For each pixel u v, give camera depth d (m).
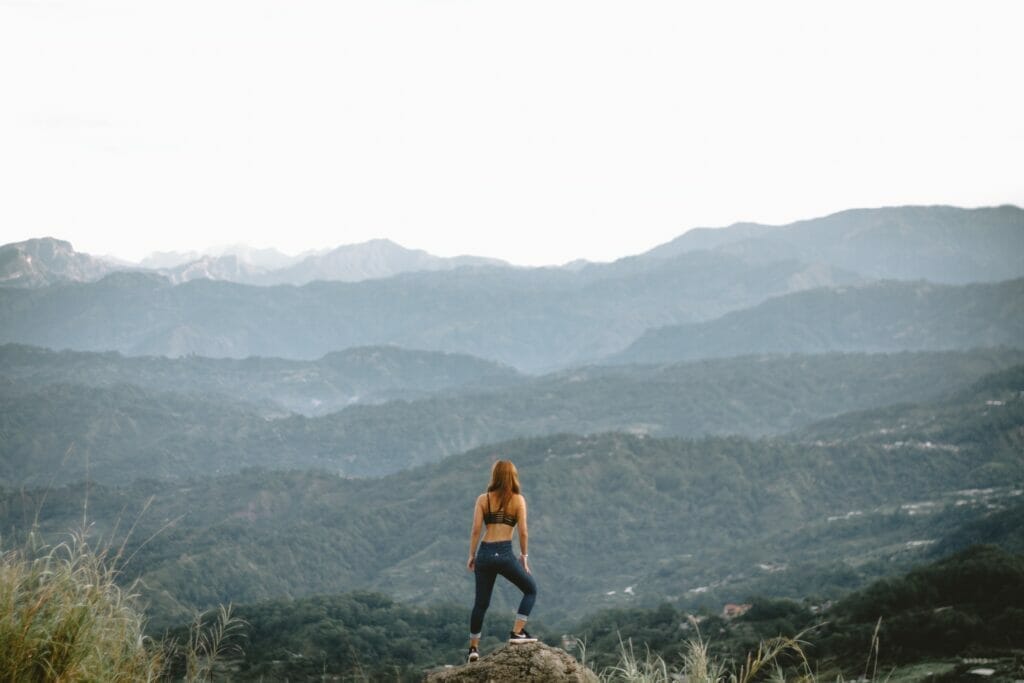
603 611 96.69
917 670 52.19
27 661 5.27
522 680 5.89
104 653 5.63
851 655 57.84
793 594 155.00
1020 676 47.16
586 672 6.02
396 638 82.81
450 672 6.07
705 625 79.50
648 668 5.93
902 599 68.62
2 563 5.48
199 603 163.62
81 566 5.62
